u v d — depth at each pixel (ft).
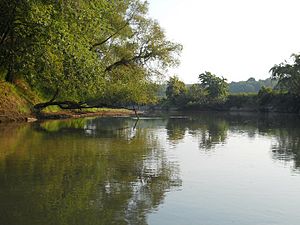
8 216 25.68
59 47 71.26
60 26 69.87
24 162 43.88
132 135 80.23
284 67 292.40
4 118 103.96
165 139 73.67
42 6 69.31
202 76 397.60
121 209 27.40
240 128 110.22
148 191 32.40
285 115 239.50
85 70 82.99
